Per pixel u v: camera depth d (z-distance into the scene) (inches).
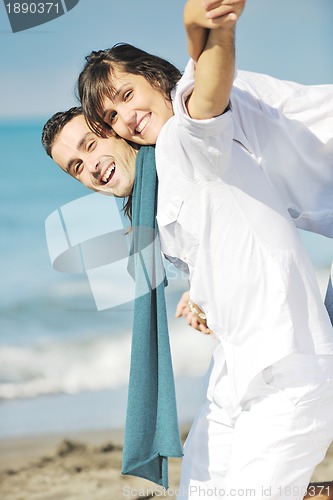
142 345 105.0
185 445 109.6
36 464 207.5
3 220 547.2
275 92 101.7
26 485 194.7
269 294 94.5
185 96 87.0
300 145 101.1
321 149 101.6
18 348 326.3
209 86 82.4
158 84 103.5
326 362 95.3
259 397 96.9
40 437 227.5
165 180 96.6
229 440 104.5
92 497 186.1
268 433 94.5
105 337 331.9
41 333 343.3
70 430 232.7
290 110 101.0
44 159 567.2
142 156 105.6
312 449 95.3
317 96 101.0
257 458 94.7
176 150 92.4
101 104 104.5
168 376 104.2
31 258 471.5
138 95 102.9
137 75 103.3
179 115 86.6
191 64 86.7
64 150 110.6
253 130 99.2
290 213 105.1
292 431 94.0
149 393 105.2
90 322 342.0
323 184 103.7
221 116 85.2
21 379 294.7
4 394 274.5
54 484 194.2
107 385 287.9
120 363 315.9
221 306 96.8
